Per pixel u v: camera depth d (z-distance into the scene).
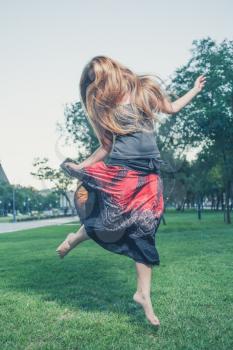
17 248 12.58
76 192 3.27
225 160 30.53
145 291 3.08
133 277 5.72
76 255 9.02
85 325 3.43
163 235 16.05
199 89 3.45
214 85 25.53
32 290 5.00
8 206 113.06
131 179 3.12
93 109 3.15
